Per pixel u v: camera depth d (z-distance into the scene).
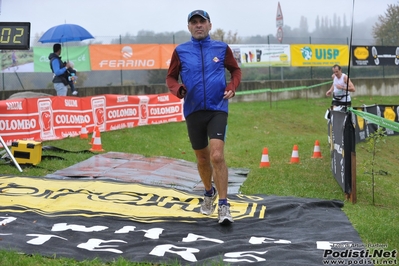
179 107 16.61
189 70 5.70
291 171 9.67
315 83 25.41
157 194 7.20
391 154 14.10
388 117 14.18
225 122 5.70
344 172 7.56
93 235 5.26
